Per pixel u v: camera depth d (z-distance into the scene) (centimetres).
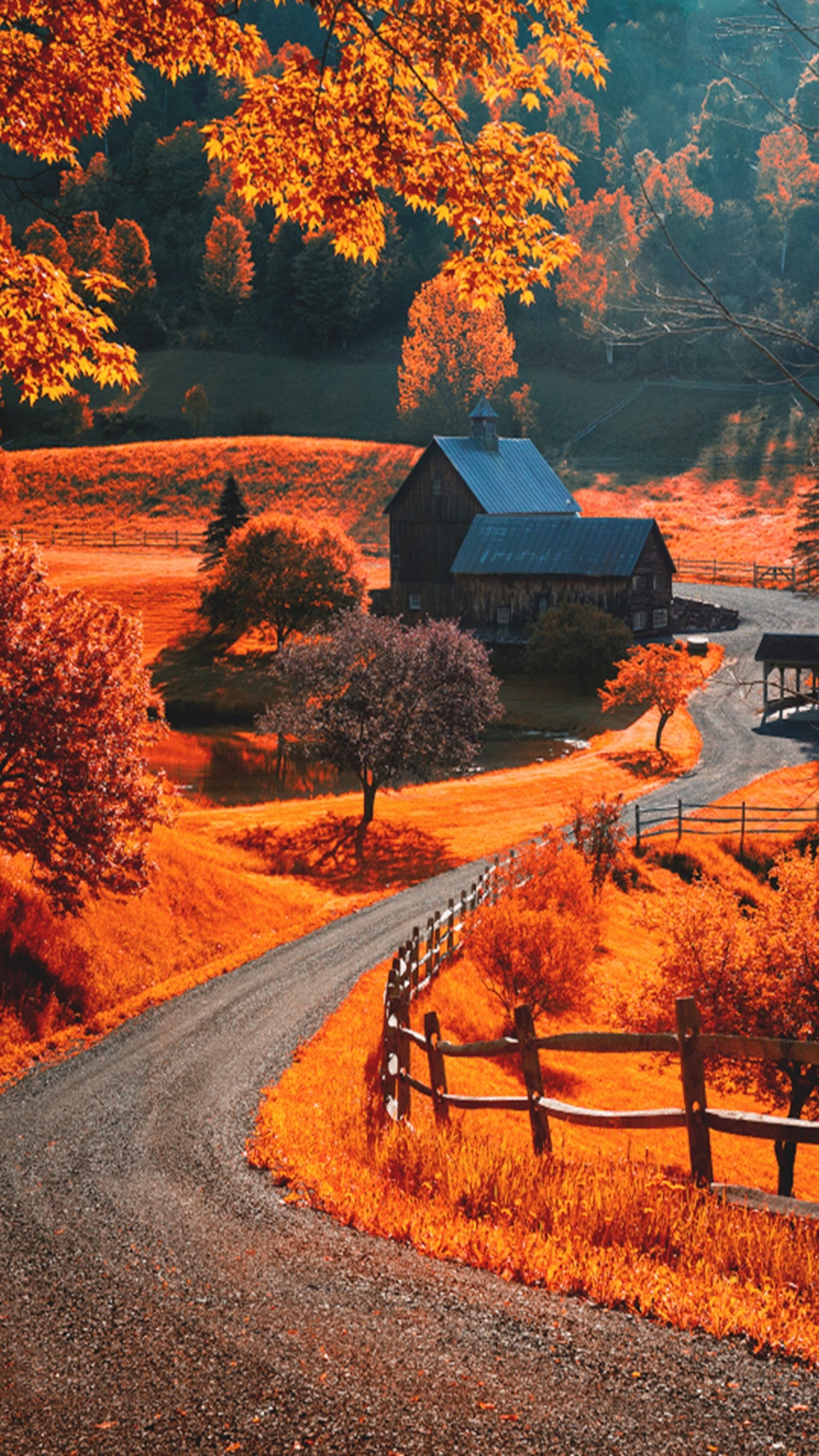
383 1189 724
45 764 1828
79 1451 417
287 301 16250
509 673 6875
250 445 12100
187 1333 519
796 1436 415
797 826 3662
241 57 827
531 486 8000
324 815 3934
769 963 1656
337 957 2300
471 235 859
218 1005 1886
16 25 808
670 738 5144
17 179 869
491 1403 443
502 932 2169
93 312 842
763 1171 1708
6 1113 1215
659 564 6975
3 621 1838
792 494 10719
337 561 7312
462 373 12912
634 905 3089
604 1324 516
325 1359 484
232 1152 945
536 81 843
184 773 4853
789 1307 531
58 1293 587
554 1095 1788
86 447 12206
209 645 7306
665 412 13138
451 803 4191
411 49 814
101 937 2100
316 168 838
